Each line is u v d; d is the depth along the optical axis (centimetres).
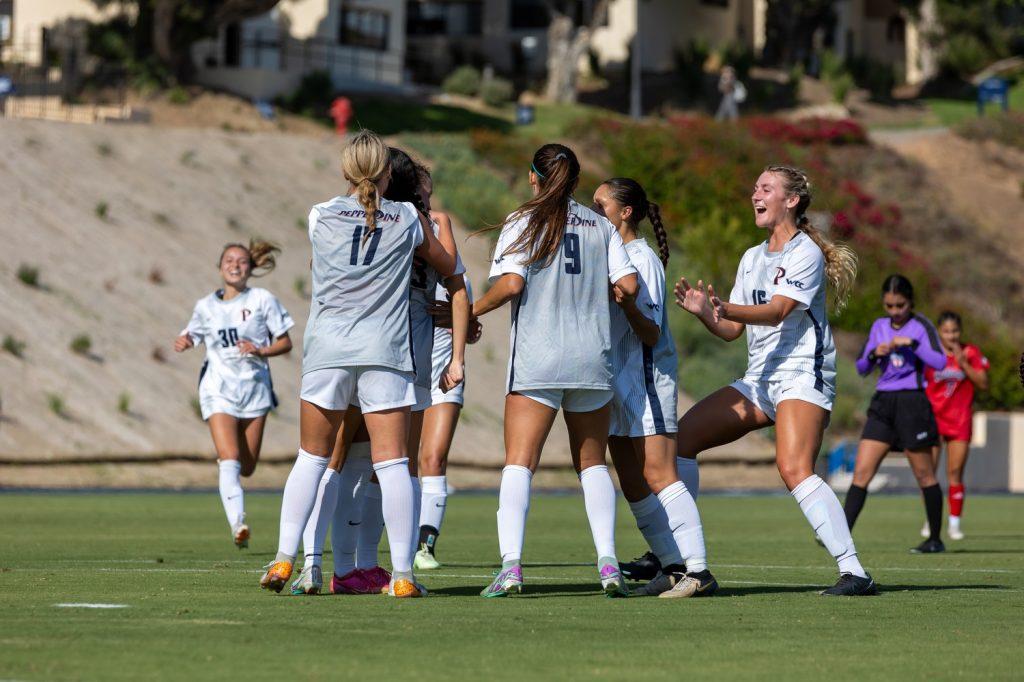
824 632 2239
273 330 4206
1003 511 8050
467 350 11694
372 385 2600
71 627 2123
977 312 17662
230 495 3991
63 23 19162
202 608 2412
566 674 1764
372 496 2894
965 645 2108
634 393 2780
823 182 18675
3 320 9219
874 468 4453
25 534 4722
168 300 10631
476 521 5934
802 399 2831
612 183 2920
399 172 2942
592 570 3528
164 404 9288
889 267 17025
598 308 2686
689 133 18700
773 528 5875
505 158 17112
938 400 5403
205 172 13250
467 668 1797
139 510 6159
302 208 13725
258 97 19512
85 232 10938
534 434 2681
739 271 2959
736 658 1938
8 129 12000
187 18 17975
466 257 13650
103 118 16375
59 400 8619
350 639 2042
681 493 2791
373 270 2589
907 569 3812
